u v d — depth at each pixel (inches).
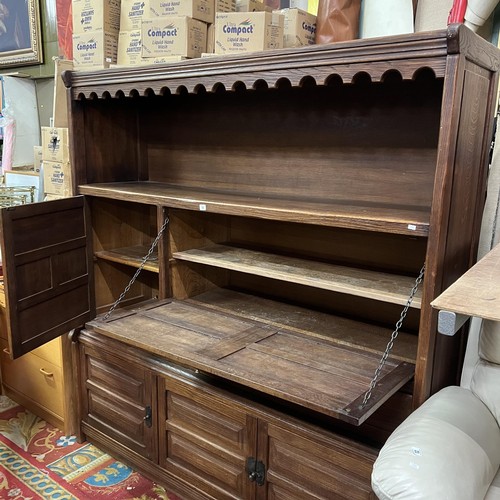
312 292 88.8
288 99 82.8
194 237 89.0
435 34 52.0
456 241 60.9
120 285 101.3
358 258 81.9
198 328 74.7
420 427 53.2
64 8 129.0
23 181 129.5
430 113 70.6
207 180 95.0
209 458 78.3
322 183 81.8
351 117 77.4
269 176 87.1
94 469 91.6
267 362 63.9
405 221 57.7
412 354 69.4
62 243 87.8
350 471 63.3
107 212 96.8
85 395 96.7
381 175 76.1
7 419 107.7
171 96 96.7
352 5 75.0
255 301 89.7
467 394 62.0
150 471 88.0
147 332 72.6
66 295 89.8
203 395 76.7
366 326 79.5
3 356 114.0
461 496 46.3
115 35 89.3
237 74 67.9
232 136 90.3
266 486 72.1
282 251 88.0
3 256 77.3
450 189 55.8
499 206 69.2
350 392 56.5
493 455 55.0
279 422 68.5
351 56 58.1
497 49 62.1
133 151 102.0
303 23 75.5
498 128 68.1
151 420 85.6
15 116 140.3
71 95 88.8
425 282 57.3
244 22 74.4
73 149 91.0
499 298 41.4
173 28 78.6
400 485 46.4
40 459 94.3
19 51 142.3
